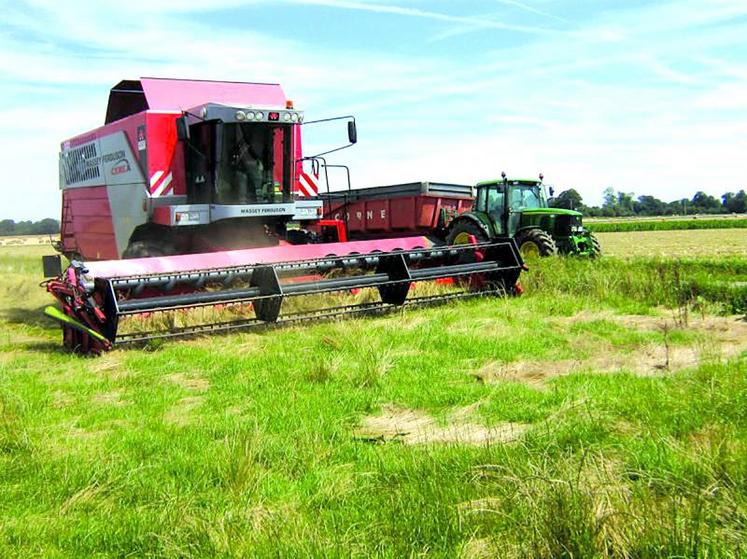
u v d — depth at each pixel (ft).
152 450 16.46
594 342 27.04
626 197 487.20
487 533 11.39
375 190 64.85
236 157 39.91
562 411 17.26
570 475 12.07
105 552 11.87
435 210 61.82
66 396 21.75
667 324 30.83
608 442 15.07
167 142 40.70
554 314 33.91
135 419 19.04
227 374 23.71
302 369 23.47
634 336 27.86
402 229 63.05
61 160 56.13
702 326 30.32
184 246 41.88
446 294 37.04
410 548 11.13
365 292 36.70
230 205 39.32
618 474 12.78
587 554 10.05
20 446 16.74
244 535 11.79
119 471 15.07
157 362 25.72
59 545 12.13
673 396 17.98
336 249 37.35
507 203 57.41
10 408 19.53
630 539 10.23
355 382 22.03
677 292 37.09
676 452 13.92
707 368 20.35
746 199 473.67
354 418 18.72
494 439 16.24
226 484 14.25
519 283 41.63
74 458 15.76
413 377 22.61
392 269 35.50
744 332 28.78
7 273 68.90
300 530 11.82
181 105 43.06
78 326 28.27
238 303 30.99
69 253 57.00
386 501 13.01
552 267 45.03
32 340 33.53
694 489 11.98
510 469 13.10
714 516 10.91
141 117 40.75
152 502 13.70
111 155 45.32
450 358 25.08
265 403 20.07
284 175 41.60
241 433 16.69
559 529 10.43
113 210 45.62
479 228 57.26
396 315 33.68
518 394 20.07
